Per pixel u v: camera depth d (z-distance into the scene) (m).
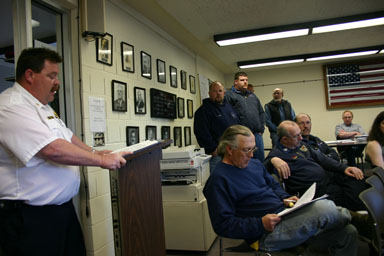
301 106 6.91
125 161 1.25
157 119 3.49
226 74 7.51
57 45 2.28
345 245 1.48
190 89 4.76
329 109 6.74
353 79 6.57
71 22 2.25
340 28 3.89
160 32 3.74
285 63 5.98
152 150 1.56
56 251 1.22
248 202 1.54
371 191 1.45
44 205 1.19
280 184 2.05
